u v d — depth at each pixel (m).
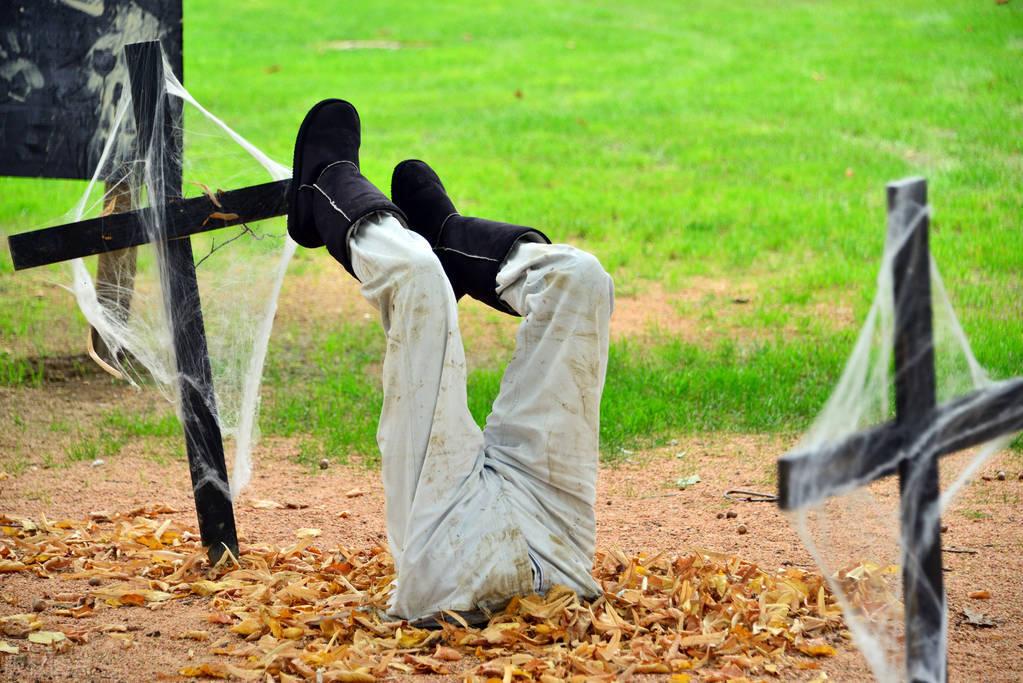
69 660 5.14
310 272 14.16
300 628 5.34
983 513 7.11
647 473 8.16
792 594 5.62
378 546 6.64
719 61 26.55
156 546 6.59
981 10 29.59
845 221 15.22
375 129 21.16
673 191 17.19
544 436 5.27
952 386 4.31
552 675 4.78
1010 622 5.58
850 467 3.52
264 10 34.84
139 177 7.54
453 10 35.06
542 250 5.41
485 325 11.99
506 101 23.48
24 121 8.34
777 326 11.45
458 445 5.20
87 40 8.20
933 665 3.82
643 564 6.06
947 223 14.59
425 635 5.12
